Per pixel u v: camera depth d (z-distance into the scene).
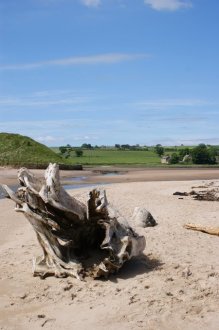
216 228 14.96
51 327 8.17
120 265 10.33
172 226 16.19
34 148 69.88
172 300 8.98
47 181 10.58
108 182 42.03
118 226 10.83
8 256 12.69
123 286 9.74
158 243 13.36
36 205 10.76
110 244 10.30
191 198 25.23
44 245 10.73
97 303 9.00
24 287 10.05
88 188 32.81
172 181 40.03
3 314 8.77
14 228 17.17
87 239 11.10
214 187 31.67
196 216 18.50
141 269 10.77
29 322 8.39
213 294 9.20
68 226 10.92
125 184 36.06
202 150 92.88
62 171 60.03
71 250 10.88
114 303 8.95
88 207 10.50
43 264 10.77
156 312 8.55
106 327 8.07
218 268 10.73
